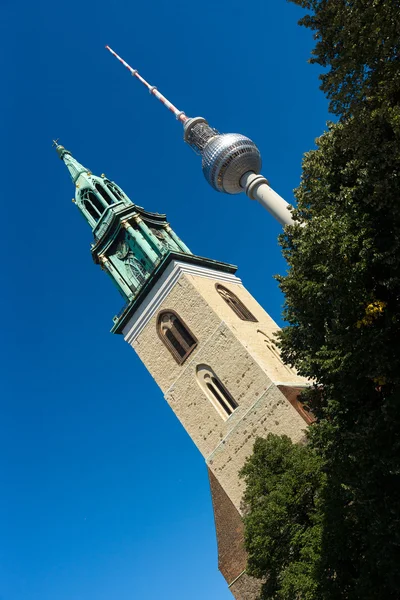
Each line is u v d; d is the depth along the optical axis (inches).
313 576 884.0
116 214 1990.7
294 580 901.8
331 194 754.8
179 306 1763.0
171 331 1781.5
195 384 1663.4
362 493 706.2
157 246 1913.1
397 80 620.4
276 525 999.0
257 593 1450.5
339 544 872.3
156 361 1784.0
